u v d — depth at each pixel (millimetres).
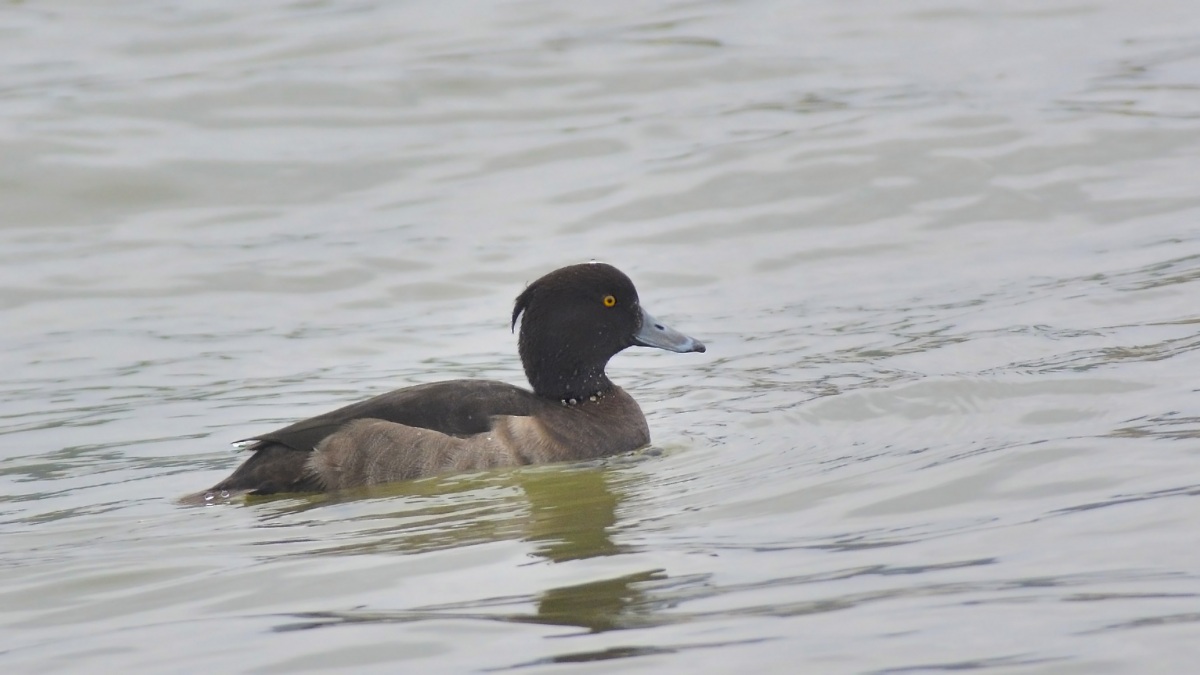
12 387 12891
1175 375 11062
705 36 22219
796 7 23719
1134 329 12492
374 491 9883
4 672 6883
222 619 7453
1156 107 18766
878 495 8961
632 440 10898
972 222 16281
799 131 18469
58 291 15266
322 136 18984
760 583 7488
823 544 8094
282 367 13289
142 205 17312
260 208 17266
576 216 16719
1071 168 17172
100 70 21141
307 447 10008
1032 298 13781
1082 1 23453
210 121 19328
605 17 23297
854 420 10992
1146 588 6941
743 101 19797
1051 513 8258
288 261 15875
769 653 6555
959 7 23422
